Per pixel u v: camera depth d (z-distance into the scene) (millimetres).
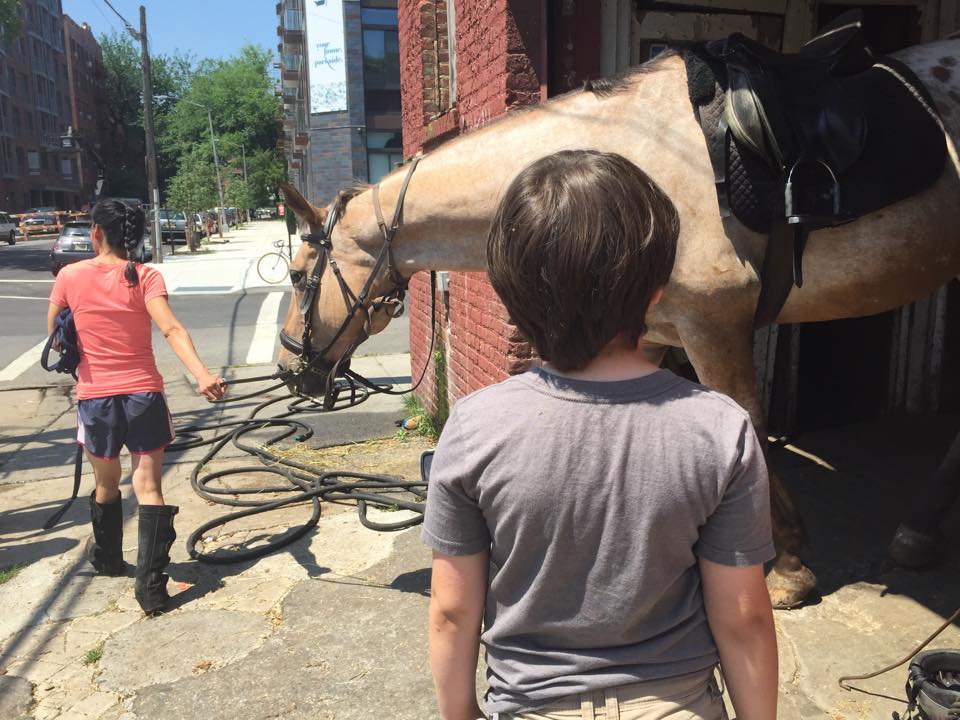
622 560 1112
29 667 3123
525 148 3109
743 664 1168
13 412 7551
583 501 1103
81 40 77688
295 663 3088
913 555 3447
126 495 5031
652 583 1122
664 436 1102
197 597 3662
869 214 2799
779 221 2736
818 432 5344
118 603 3625
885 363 5488
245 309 14719
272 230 51344
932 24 4758
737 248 2811
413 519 4391
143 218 3598
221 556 4047
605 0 4062
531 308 1121
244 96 70688
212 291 17734
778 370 5266
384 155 33875
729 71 2771
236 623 3408
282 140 60781
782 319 3174
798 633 3037
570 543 1120
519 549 1148
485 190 3182
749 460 1104
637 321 1136
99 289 3438
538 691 1172
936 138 2836
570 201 1074
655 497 1090
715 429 1111
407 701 2834
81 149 71688
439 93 6031
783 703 2684
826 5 4773
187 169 34938
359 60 32281
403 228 3381
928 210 2840
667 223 1134
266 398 7844
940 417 5367
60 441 6496
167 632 3348
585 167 1116
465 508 1179
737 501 1107
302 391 3850
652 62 3072
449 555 1193
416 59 6309
